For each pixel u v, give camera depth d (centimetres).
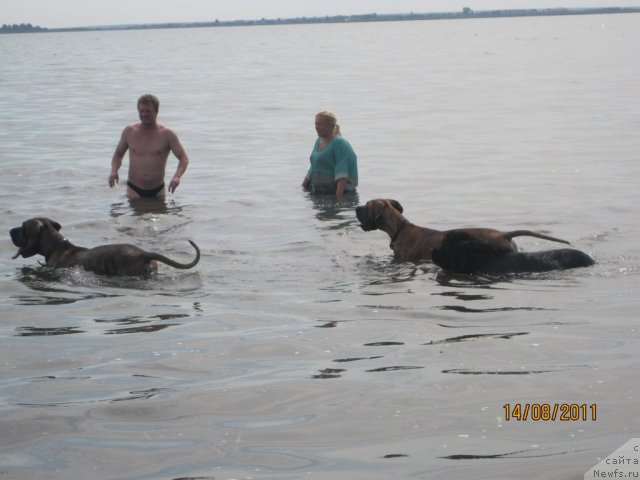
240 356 539
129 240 892
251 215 1012
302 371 509
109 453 406
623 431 413
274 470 386
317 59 5191
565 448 398
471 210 1005
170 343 566
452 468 382
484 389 472
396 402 459
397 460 393
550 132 1642
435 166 1314
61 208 1049
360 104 2291
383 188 1160
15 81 3475
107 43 12112
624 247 806
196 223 970
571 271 725
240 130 1802
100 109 2250
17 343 571
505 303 643
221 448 410
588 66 3725
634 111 1930
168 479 379
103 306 658
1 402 471
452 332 575
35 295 693
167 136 1123
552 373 493
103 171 1311
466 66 4016
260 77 3534
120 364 528
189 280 733
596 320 593
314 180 1144
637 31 10294
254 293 689
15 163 1374
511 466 382
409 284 709
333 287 706
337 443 413
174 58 5809
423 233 804
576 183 1142
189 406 461
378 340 563
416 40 9412
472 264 734
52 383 498
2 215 1005
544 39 8381
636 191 1074
